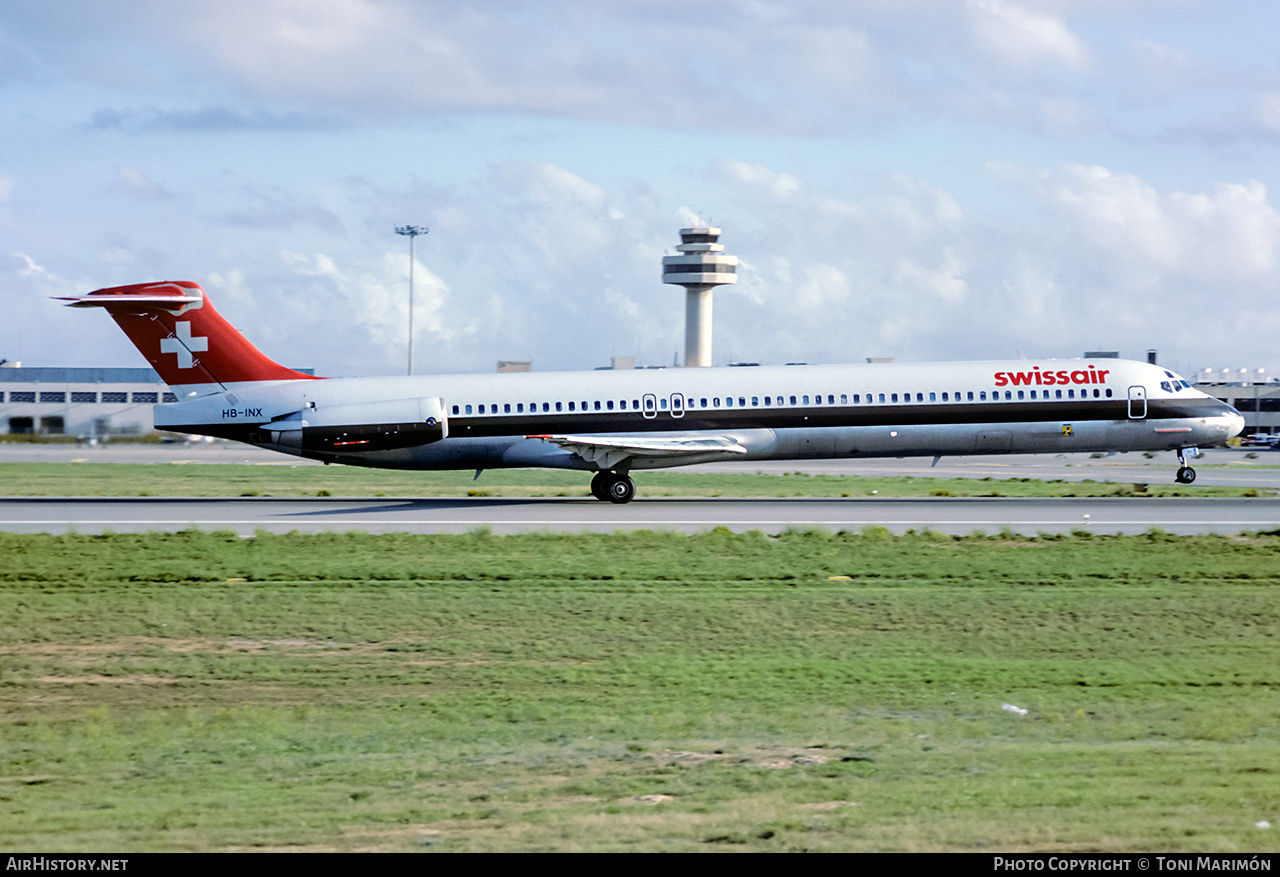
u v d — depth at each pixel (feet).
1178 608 193.98
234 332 367.66
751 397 370.73
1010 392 378.94
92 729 124.57
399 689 146.20
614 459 363.97
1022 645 169.27
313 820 88.22
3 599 202.08
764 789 96.63
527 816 88.89
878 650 166.30
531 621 185.57
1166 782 95.61
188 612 191.93
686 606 195.93
